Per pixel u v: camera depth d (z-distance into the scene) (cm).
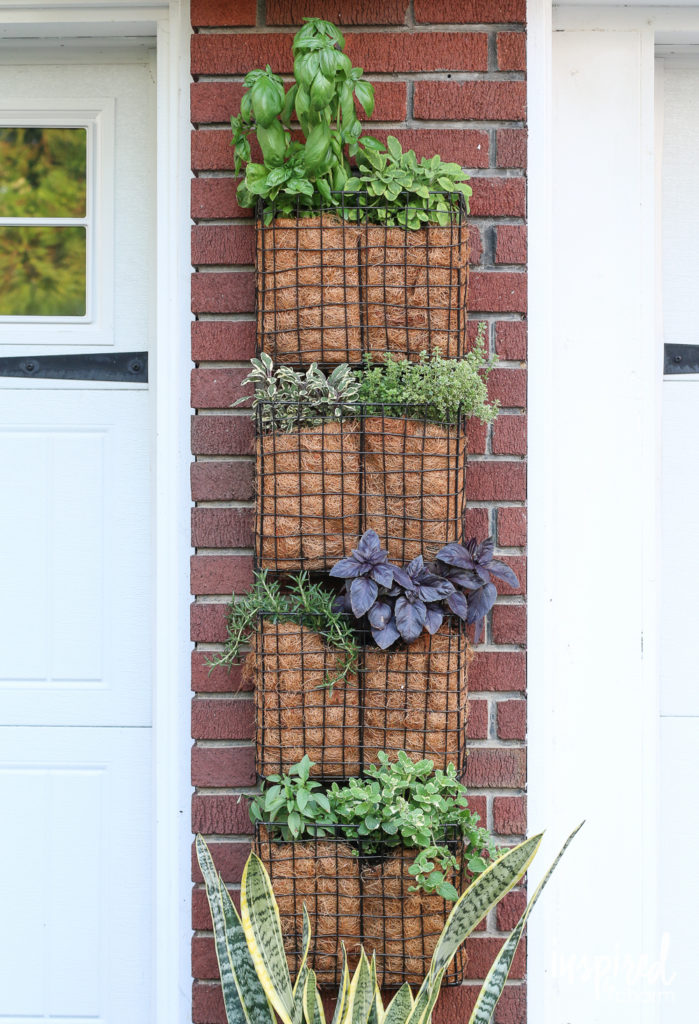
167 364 196
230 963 163
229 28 191
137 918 210
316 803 172
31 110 211
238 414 192
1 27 198
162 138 196
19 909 211
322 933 173
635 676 201
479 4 190
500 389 191
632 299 202
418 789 167
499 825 190
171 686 196
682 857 211
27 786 211
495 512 192
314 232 174
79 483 213
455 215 176
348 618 177
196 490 192
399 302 174
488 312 192
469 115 190
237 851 190
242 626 182
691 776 211
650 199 201
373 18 189
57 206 212
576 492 202
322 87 166
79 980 210
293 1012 161
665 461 212
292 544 173
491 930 190
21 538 212
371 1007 157
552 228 201
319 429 172
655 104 212
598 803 201
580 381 202
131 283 211
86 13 196
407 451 172
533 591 192
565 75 202
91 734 211
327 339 175
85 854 211
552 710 200
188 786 195
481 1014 161
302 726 174
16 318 212
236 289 191
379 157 175
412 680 172
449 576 172
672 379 212
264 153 174
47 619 212
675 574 212
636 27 201
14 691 212
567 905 200
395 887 171
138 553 212
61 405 213
